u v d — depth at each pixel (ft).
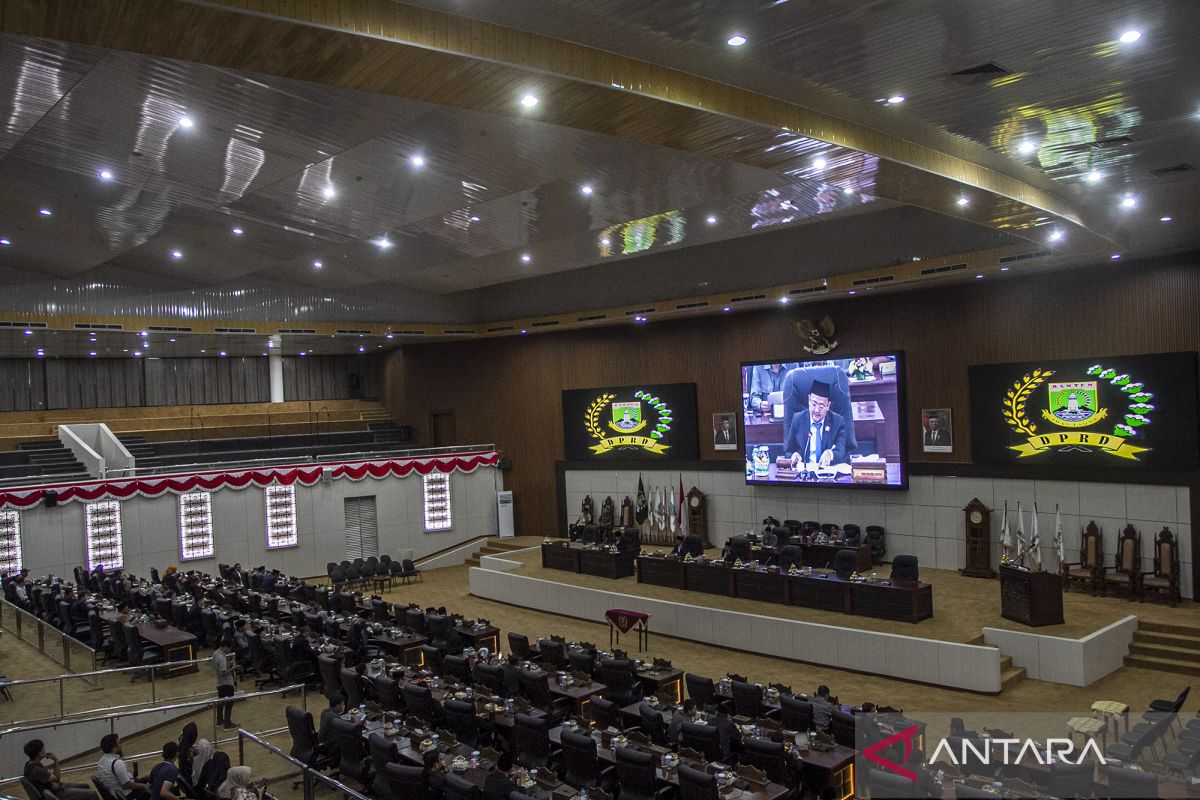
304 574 91.71
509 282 100.32
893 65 30.53
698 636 63.77
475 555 100.01
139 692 47.73
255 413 113.60
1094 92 33.14
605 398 95.14
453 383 106.63
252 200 59.82
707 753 35.86
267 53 24.68
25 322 79.51
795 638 58.49
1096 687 50.90
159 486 83.87
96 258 75.00
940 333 72.95
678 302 84.23
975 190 42.60
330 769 37.55
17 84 39.14
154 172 53.42
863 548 70.49
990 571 69.82
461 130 45.39
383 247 75.00
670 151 47.96
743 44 28.76
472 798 31.24
